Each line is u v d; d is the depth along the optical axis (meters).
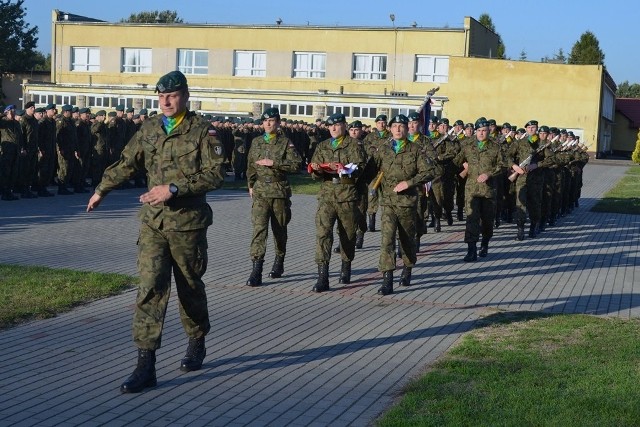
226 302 9.85
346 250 11.19
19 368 6.94
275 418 5.96
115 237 14.61
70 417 5.84
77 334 8.08
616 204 26.94
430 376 6.88
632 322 9.31
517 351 7.75
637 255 15.35
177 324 8.62
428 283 11.70
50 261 11.91
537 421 5.75
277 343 8.04
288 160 10.90
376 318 9.30
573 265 13.86
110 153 23.69
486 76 55.81
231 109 51.59
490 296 10.84
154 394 6.41
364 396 6.50
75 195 21.95
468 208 13.95
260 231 10.94
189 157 6.56
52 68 59.50
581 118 56.03
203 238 6.72
